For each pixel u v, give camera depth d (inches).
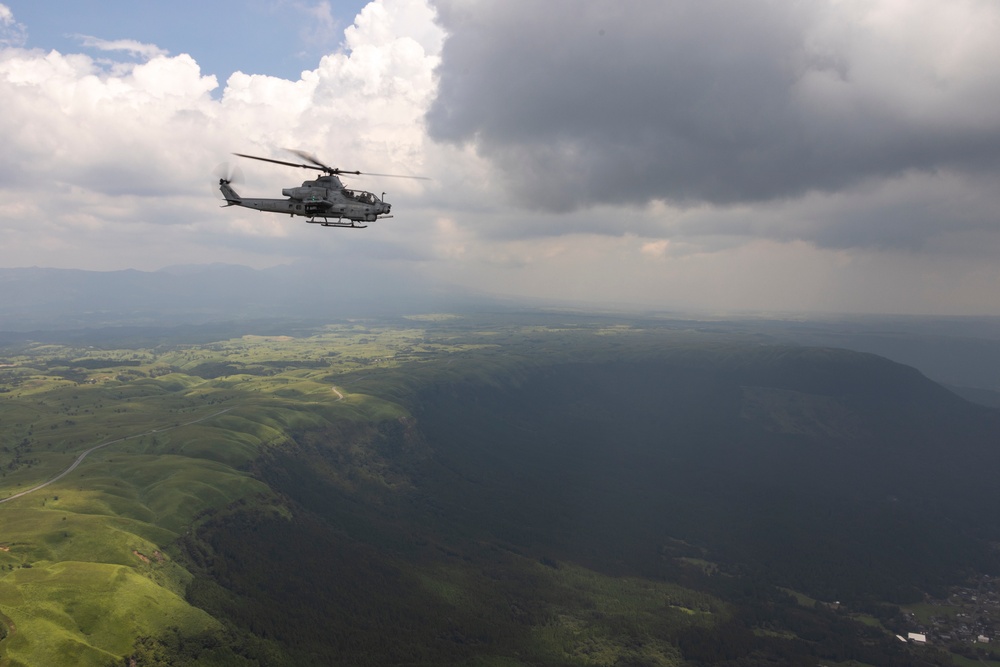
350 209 4741.6
